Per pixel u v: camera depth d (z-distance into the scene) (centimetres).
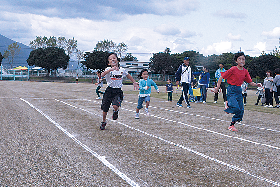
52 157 372
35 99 1144
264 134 557
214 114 840
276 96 1120
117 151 409
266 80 1147
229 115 823
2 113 735
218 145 457
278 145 465
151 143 459
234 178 312
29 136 486
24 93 1502
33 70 8244
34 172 318
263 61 5997
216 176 317
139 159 374
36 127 566
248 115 852
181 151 416
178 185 290
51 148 414
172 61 8206
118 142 462
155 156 388
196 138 505
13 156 373
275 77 1120
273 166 354
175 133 545
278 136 539
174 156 390
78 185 284
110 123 639
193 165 353
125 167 341
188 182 299
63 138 479
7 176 304
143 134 528
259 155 402
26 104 958
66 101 1102
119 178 305
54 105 952
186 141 479
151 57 8394
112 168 336
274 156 398
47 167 334
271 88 1125
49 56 7688
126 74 572
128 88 2533
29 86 2530
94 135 509
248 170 338
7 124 588
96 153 396
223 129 600
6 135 488
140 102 732
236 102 577
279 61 5950
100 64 7931
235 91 587
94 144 445
